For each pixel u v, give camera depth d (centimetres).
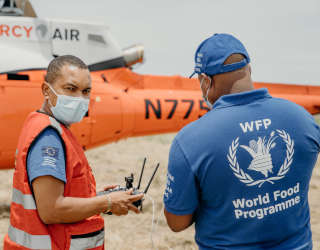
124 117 536
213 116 148
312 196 667
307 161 151
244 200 144
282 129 146
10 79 457
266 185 143
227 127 143
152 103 565
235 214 147
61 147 166
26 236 168
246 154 141
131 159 1061
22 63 468
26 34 484
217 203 149
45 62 488
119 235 471
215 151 142
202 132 145
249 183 142
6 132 453
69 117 180
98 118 514
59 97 175
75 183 172
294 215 151
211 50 152
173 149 152
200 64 158
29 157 162
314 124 158
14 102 455
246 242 149
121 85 555
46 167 156
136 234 478
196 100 605
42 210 159
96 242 183
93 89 513
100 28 533
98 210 170
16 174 175
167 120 580
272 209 146
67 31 507
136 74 576
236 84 153
